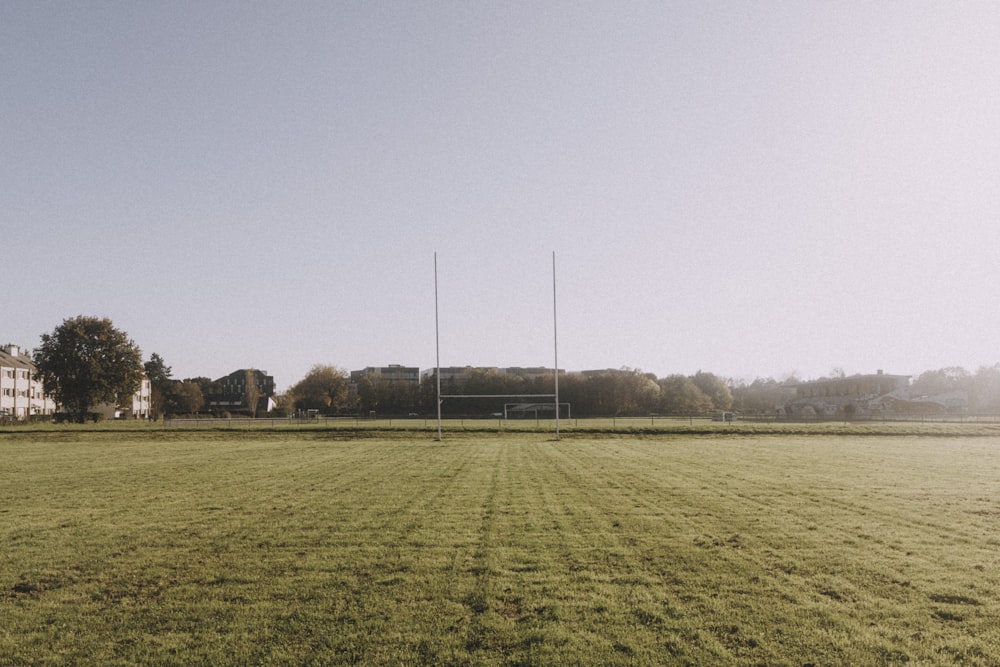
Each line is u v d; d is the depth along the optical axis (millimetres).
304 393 137125
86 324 91062
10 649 7375
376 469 27641
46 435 56438
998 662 6895
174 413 148375
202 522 14977
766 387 161125
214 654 7176
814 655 7051
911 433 55281
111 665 6930
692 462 30469
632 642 7387
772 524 14328
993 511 16078
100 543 12773
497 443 47125
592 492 19781
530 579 9961
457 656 7035
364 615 8367
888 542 12469
